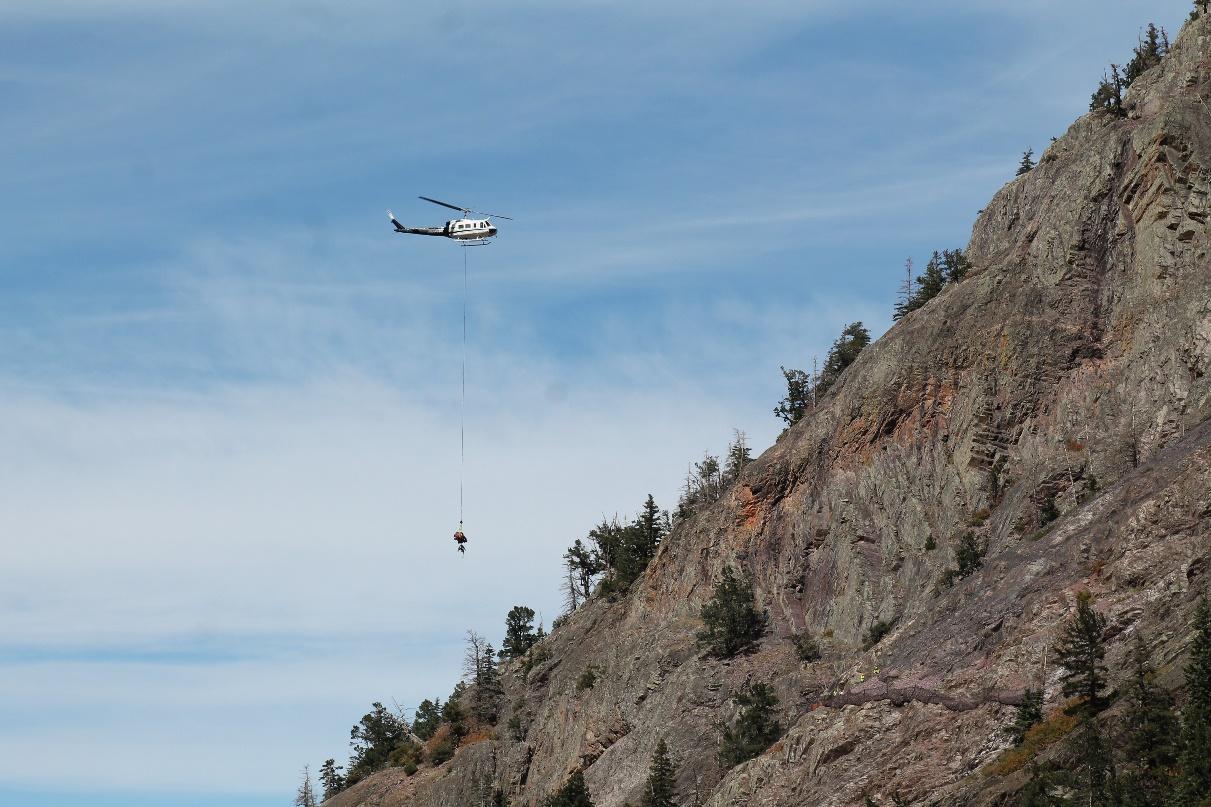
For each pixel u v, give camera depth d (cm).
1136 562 12356
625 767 17438
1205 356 15250
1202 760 9156
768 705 16112
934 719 12544
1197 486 12494
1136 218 17238
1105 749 9906
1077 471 15638
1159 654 11106
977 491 16838
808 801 12812
